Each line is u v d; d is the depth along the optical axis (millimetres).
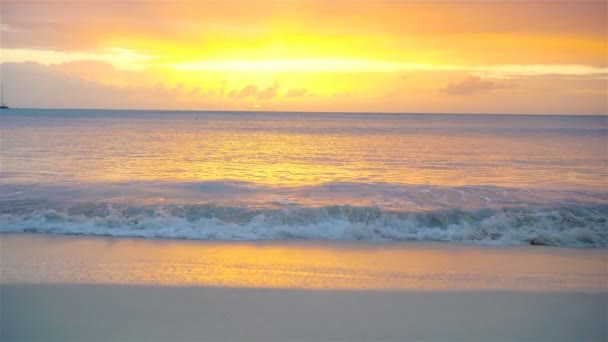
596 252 8469
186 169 17625
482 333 5074
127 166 18156
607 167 18672
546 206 11133
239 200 11789
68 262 7457
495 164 19688
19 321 5242
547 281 6738
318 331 5066
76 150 23594
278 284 6488
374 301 5902
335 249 8523
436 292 6234
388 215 10156
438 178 15812
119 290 6195
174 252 8180
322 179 15445
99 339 4848
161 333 4984
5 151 22625
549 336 5020
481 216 10297
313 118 109562
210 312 5539
